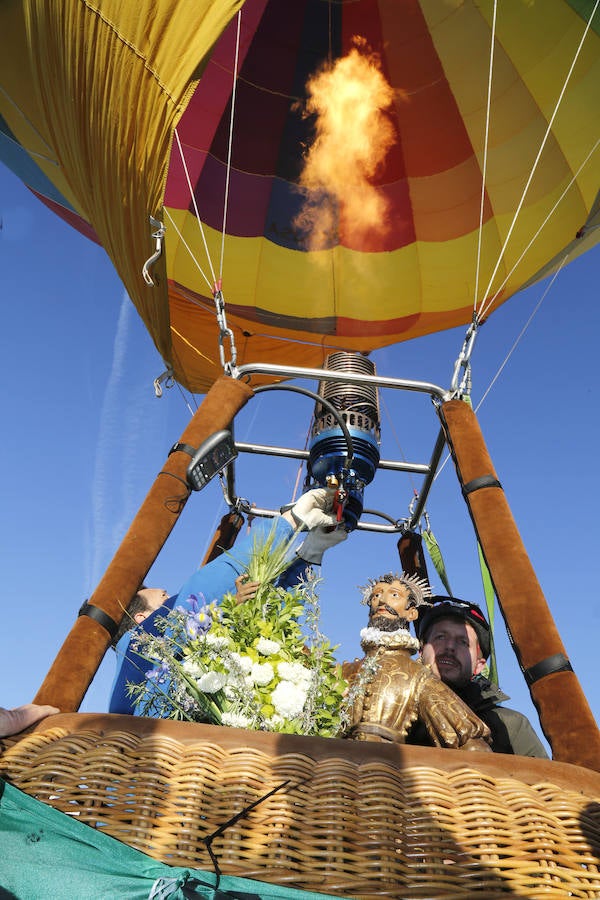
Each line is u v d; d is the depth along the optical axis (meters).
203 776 1.84
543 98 4.93
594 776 2.00
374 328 5.76
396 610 3.09
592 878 1.74
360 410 3.69
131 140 3.49
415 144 5.41
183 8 3.42
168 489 2.89
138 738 1.96
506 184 5.24
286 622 2.78
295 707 2.48
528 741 3.23
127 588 2.62
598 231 4.95
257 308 5.66
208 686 2.47
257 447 4.06
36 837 1.70
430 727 2.56
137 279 3.99
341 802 1.79
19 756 1.92
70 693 2.35
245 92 5.32
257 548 3.08
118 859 1.67
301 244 5.61
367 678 2.71
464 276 5.47
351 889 1.65
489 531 2.79
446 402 3.26
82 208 4.68
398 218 5.54
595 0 4.45
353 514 3.57
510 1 4.78
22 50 3.90
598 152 4.72
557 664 2.40
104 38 3.45
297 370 3.38
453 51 5.08
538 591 2.59
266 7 5.13
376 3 5.05
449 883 1.68
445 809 1.81
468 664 3.26
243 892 1.62
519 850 1.75
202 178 5.43
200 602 3.02
